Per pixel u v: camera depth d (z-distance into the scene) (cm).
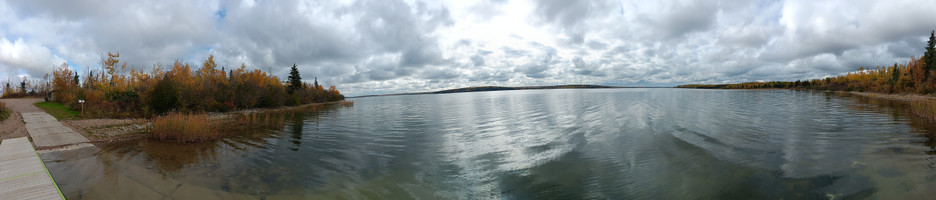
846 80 8831
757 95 6294
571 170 888
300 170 891
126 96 2753
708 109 2842
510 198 695
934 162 859
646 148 1144
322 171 886
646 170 873
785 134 1388
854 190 684
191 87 3186
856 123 1677
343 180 805
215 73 4269
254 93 4022
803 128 1553
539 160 1006
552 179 815
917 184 698
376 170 903
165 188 708
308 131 1761
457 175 859
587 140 1345
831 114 2189
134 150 1118
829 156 962
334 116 2912
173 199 642
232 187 731
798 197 663
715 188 731
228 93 3569
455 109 3903
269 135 1566
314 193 705
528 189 748
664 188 739
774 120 1919
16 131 1495
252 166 925
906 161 880
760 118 2041
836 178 762
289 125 2072
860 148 1055
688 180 787
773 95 6144
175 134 1351
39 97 5494
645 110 2859
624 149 1140
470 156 1088
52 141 1259
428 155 1107
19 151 1062
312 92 6969
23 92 5984
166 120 1398
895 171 795
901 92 4969
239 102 3716
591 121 2100
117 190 684
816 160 924
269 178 809
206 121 1552
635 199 683
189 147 1197
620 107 3362
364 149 1218
